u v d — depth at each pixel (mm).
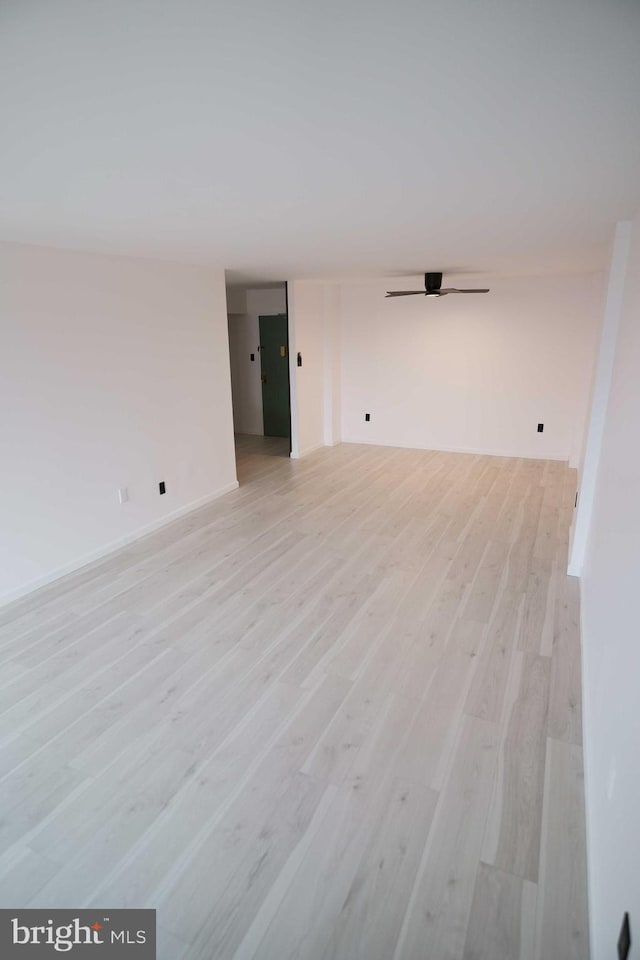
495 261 4500
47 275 3297
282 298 7695
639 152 1574
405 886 1613
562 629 2953
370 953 1448
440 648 2793
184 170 1723
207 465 5109
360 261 4359
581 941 1470
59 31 868
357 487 5645
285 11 815
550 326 6246
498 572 3646
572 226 2852
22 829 1797
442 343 6863
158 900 1579
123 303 3900
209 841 1755
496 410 6777
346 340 7449
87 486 3766
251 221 2586
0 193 1995
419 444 7379
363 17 832
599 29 878
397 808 1871
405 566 3758
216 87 1106
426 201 2211
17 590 3316
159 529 4492
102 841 1757
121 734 2213
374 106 1218
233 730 2234
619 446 2320
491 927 1504
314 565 3793
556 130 1388
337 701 2402
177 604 3260
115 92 1131
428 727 2244
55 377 3426
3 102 1178
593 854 1625
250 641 2869
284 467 6512
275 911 1549
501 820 1820
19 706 2375
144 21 842
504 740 2170
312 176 1810
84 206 2221
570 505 4965
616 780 1463
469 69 1041
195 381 4801
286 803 1896
